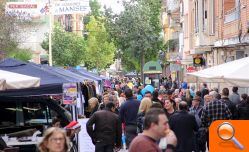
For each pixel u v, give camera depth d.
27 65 16.22
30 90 14.73
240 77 11.97
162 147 8.12
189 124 15.44
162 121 7.56
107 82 47.66
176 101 20.53
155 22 60.38
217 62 37.78
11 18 36.09
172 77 64.69
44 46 58.28
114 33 59.09
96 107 19.25
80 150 17.05
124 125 18.78
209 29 37.91
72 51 60.66
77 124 14.38
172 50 68.75
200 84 40.31
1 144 12.41
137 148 7.53
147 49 59.88
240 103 19.34
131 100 18.69
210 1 38.03
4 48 35.69
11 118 16.00
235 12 29.69
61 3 35.78
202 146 17.56
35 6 35.81
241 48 31.38
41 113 16.25
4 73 12.37
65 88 17.39
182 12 56.44
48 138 7.68
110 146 15.74
